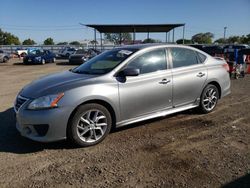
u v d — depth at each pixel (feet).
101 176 12.92
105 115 16.53
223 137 17.46
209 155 14.96
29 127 15.37
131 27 105.91
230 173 13.07
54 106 15.10
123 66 17.52
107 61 18.42
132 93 17.46
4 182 12.50
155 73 18.61
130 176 12.89
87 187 12.05
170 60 19.65
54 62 103.40
